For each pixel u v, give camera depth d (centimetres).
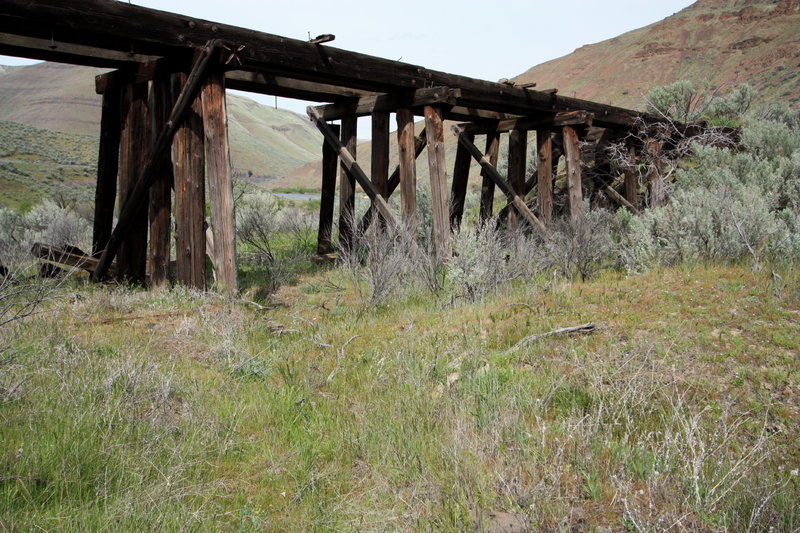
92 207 2027
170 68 782
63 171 4503
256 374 528
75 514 293
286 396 478
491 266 826
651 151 1576
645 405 426
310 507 335
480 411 430
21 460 324
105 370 465
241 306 744
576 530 306
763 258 789
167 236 808
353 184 1259
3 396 389
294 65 839
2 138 4919
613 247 1005
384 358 554
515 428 392
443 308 768
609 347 544
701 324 573
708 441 393
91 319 630
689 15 12219
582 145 1783
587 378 484
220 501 337
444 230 1019
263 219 1689
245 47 774
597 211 1347
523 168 1369
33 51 773
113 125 934
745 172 1404
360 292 844
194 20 733
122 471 331
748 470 353
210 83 750
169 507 313
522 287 827
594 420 409
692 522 306
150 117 862
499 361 535
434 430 412
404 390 486
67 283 796
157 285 801
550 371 506
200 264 788
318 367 553
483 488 334
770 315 573
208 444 391
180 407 439
